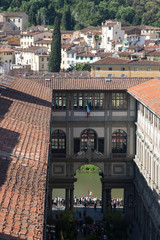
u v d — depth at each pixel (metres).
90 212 103.44
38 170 42.78
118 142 100.19
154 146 79.31
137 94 88.31
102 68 185.62
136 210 97.81
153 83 93.88
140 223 92.25
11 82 87.00
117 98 99.25
